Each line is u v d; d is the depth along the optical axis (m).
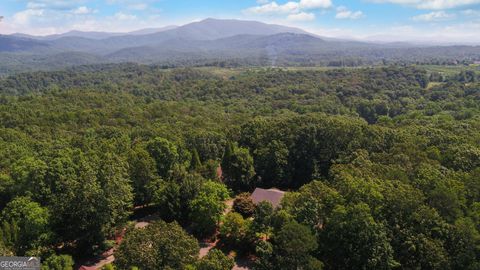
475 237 34.88
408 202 37.62
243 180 63.97
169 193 51.03
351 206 37.69
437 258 34.28
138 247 33.25
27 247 40.72
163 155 60.34
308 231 34.66
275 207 48.19
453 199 38.50
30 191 46.47
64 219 43.69
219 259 34.94
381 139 61.84
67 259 37.97
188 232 49.81
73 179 46.47
